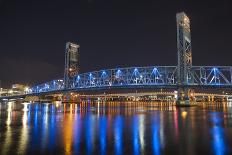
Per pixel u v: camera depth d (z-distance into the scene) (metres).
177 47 178.50
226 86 171.38
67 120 76.69
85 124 65.19
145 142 40.22
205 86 173.00
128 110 142.00
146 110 142.25
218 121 73.25
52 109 151.12
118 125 62.94
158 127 59.12
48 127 59.06
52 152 34.12
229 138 43.91
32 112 118.94
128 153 33.47
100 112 120.81
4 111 126.19
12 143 39.56
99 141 41.09
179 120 76.56
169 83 182.00
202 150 35.06
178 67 176.62
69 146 37.44
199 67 177.62
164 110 140.12
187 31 180.75
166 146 37.44
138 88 195.88
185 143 39.47
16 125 63.06
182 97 176.50
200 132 51.03
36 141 41.09
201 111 128.00
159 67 188.88
